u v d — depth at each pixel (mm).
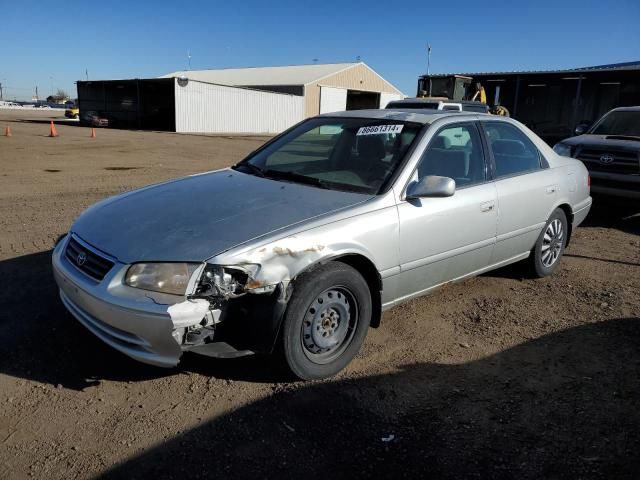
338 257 3396
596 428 3021
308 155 4445
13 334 3848
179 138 28906
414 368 3645
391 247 3666
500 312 4629
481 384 3467
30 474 2559
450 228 4078
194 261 2986
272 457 2725
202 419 3008
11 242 6039
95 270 3225
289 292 3152
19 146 19016
